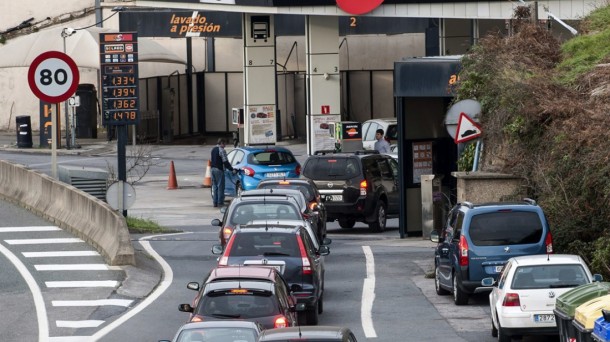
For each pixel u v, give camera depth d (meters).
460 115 69.00
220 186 107.94
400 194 87.19
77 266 69.25
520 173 67.38
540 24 83.75
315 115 130.25
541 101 67.56
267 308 41.66
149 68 180.88
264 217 66.75
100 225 75.25
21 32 186.00
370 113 167.75
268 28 136.25
